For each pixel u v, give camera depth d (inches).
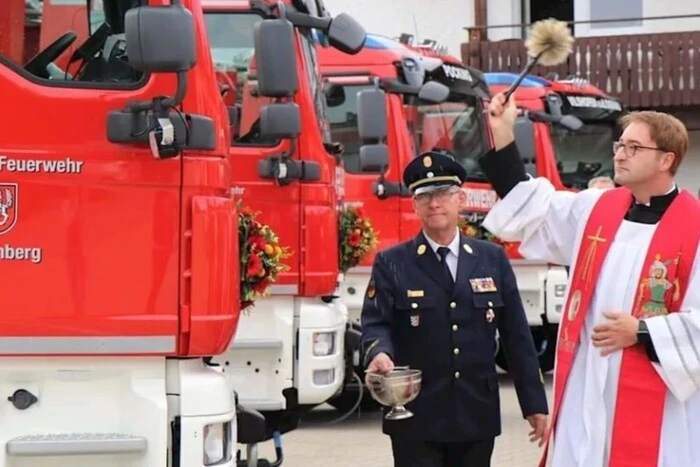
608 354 245.0
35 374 251.6
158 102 248.5
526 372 299.4
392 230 617.6
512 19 1285.7
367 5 1288.1
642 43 1223.5
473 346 292.2
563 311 261.1
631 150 249.6
